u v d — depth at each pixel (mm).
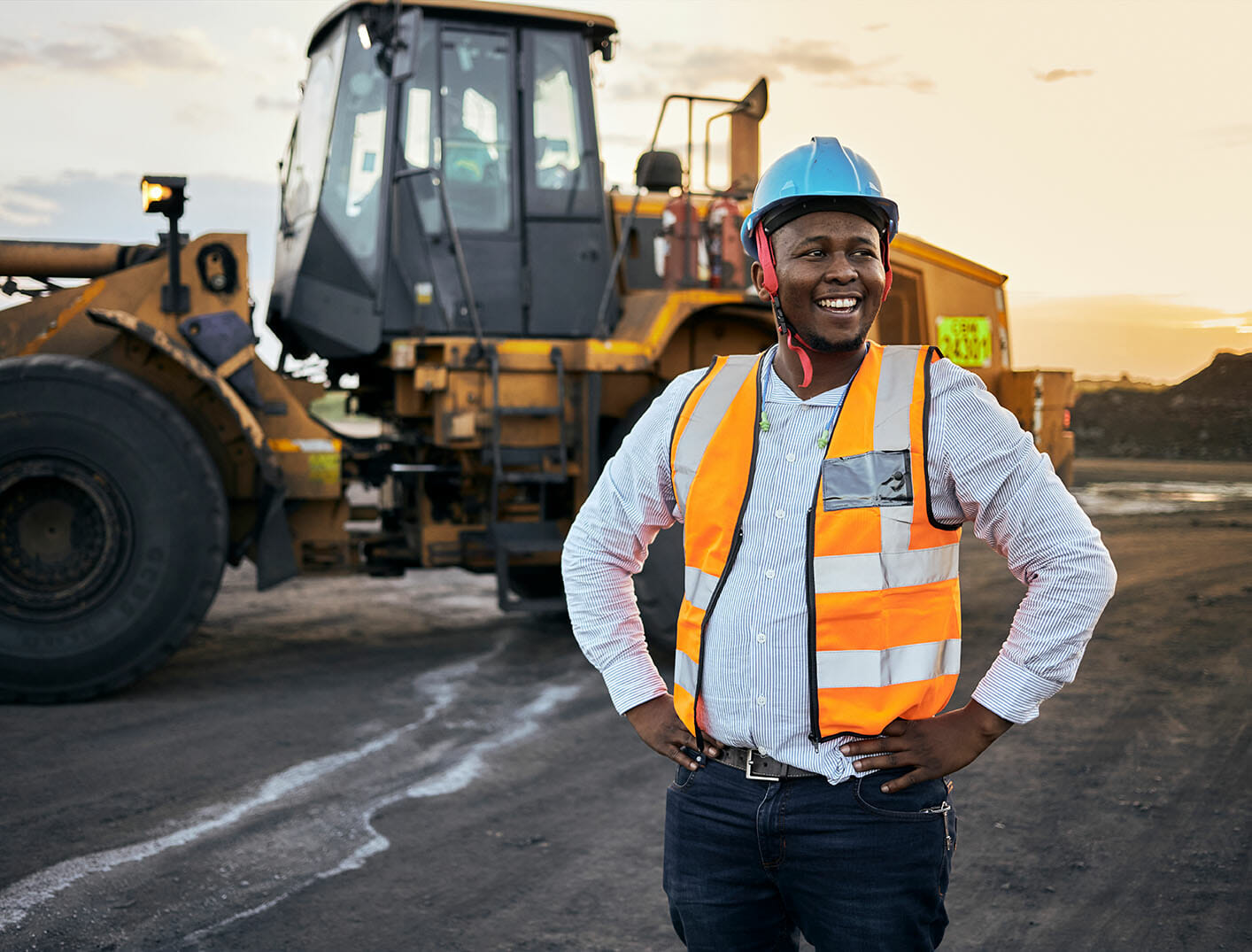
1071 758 4176
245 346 5371
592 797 3803
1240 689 5184
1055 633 1461
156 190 5156
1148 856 3260
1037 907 2938
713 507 1604
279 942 2740
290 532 5492
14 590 4809
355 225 5855
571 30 6207
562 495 6129
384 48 5527
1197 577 8453
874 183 1552
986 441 1498
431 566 5945
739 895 1594
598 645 1716
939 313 8109
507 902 2982
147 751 4254
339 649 6133
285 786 3883
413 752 4277
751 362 1672
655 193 6781
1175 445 27344
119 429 4867
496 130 6074
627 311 6316
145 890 3031
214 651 6059
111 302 5328
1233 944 2727
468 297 5684
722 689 1567
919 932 1511
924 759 1472
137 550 4906
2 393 4773
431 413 5953
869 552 1505
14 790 3811
